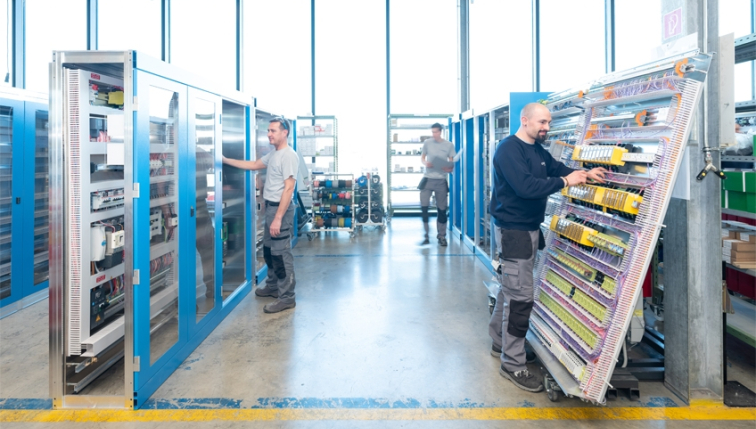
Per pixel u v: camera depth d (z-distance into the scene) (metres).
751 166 3.05
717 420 2.19
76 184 2.31
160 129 2.62
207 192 3.36
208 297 3.39
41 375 2.70
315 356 2.93
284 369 2.75
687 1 2.28
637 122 2.22
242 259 4.28
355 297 4.18
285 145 3.70
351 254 6.03
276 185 3.70
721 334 2.31
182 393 2.46
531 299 2.48
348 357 2.91
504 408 2.30
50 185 2.27
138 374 2.31
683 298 2.34
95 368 2.60
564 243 2.73
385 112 8.40
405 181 8.83
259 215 4.90
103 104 2.57
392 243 6.75
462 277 4.85
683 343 2.35
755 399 2.34
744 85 4.95
